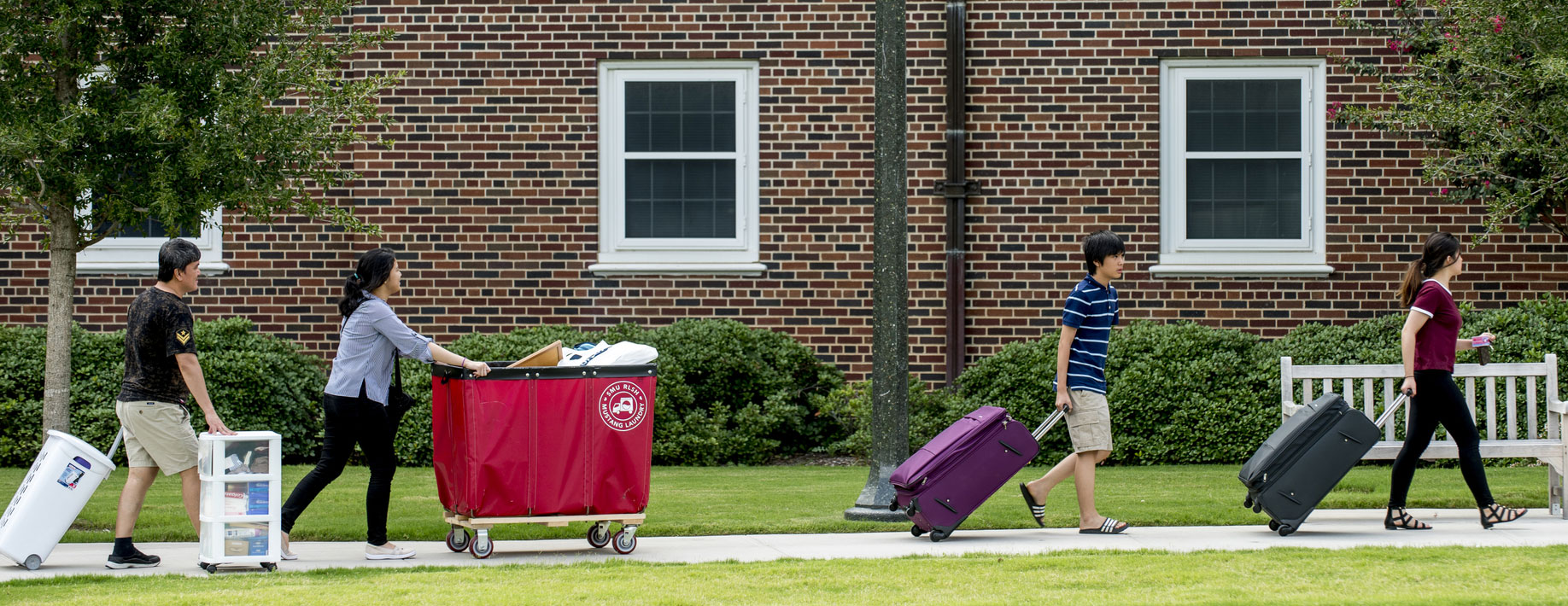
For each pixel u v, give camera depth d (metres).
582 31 32.19
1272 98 32.38
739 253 32.34
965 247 32.06
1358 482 25.08
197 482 17.58
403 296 32.12
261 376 28.73
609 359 18.16
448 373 17.98
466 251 32.09
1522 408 28.20
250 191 21.98
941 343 31.83
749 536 19.77
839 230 32.12
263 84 22.14
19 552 16.88
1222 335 30.28
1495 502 21.70
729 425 30.91
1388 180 32.12
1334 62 32.03
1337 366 22.05
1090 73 32.09
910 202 31.86
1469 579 15.37
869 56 32.12
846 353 32.09
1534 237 31.95
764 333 31.50
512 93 32.16
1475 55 27.50
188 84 21.52
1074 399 19.66
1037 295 32.00
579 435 17.77
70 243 21.94
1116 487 24.92
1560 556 16.97
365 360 17.64
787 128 32.22
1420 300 19.72
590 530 18.77
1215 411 29.31
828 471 28.48
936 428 29.83
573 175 32.25
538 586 15.25
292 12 23.69
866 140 32.16
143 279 31.86
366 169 32.03
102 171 20.89
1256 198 32.38
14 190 21.19
